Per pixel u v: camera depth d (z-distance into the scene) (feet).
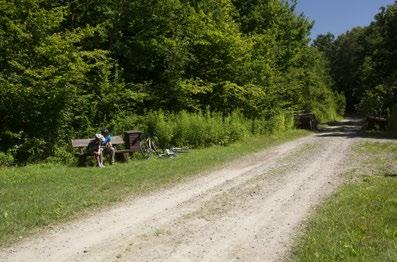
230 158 62.95
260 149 76.43
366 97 205.36
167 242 26.86
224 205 35.83
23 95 61.41
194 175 49.19
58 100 63.62
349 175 47.24
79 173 49.47
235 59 97.55
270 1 134.72
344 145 80.48
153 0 84.84
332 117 209.15
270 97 112.98
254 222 30.91
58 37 64.39
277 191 40.73
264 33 129.49
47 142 63.16
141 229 29.50
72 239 27.45
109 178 46.03
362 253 22.68
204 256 24.48
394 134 106.52
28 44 64.08
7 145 61.82
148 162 58.13
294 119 134.41
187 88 85.76
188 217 32.32
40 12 63.77
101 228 29.71
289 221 30.91
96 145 58.49
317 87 185.26
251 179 46.83
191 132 76.89
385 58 132.16
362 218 29.04
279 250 25.17
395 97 141.49
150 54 86.38
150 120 75.25
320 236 26.12
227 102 100.27
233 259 23.99
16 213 32.09
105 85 74.38
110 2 82.89
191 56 90.07
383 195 35.22
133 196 38.86
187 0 98.12
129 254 24.81
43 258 24.27
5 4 62.13
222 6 105.50
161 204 36.14
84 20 84.43
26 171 51.44
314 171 51.24
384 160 57.72
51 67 62.80
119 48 83.61
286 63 148.36
